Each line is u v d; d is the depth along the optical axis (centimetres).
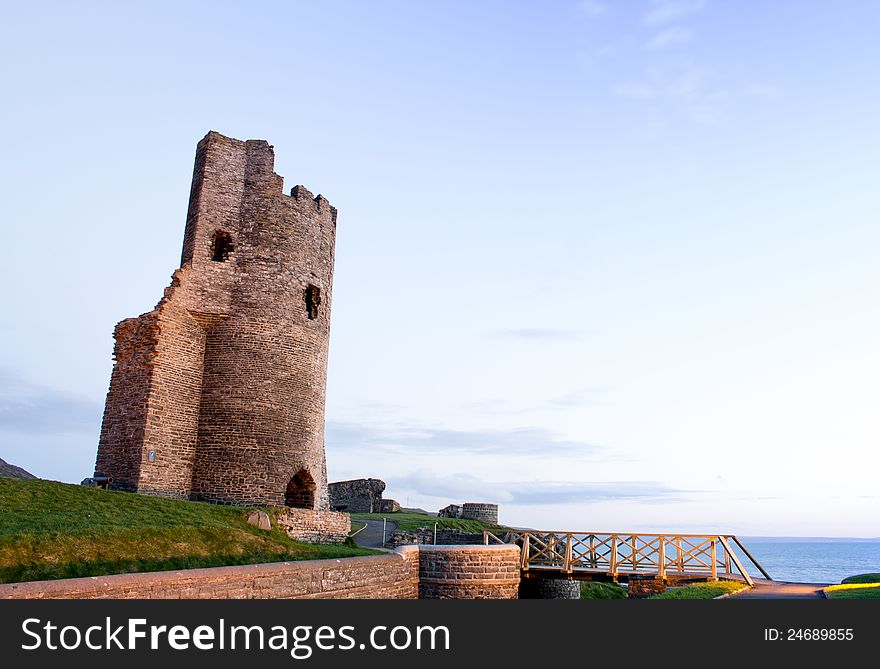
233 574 1658
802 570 9825
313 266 3384
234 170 3294
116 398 2939
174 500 2458
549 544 2838
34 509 1942
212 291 3105
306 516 2705
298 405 3166
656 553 2697
